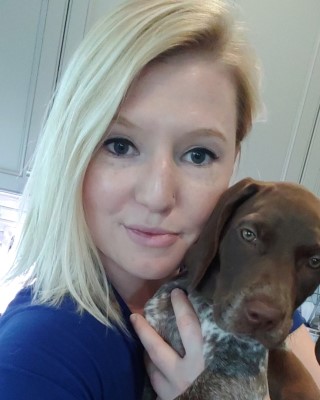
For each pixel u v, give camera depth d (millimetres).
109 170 277
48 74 701
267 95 717
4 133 714
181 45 276
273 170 731
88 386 245
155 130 272
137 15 277
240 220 272
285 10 704
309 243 262
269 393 295
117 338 268
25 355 233
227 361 271
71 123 279
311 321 699
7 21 691
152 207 272
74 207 280
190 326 278
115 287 305
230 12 306
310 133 727
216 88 288
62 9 688
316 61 713
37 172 310
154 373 283
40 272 292
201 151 288
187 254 292
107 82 270
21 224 336
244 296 253
